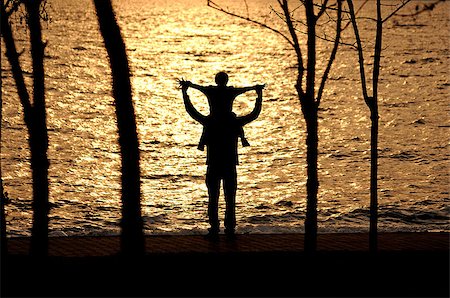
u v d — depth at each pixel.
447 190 23.12
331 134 34.41
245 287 10.31
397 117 39.94
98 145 30.25
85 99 43.22
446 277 10.70
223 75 12.53
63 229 17.25
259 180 24.25
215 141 12.38
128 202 11.16
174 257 10.69
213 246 11.74
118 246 11.66
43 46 11.47
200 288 10.21
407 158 29.22
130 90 11.60
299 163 27.42
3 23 11.12
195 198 21.28
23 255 10.79
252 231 16.08
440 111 42.22
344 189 23.03
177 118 38.16
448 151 30.91
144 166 26.27
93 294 9.94
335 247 11.78
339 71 60.56
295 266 10.70
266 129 35.44
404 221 18.58
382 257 10.93
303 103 11.38
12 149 28.77
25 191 22.19
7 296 9.81
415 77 57.41
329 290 10.30
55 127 34.16
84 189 22.38
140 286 10.18
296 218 18.95
